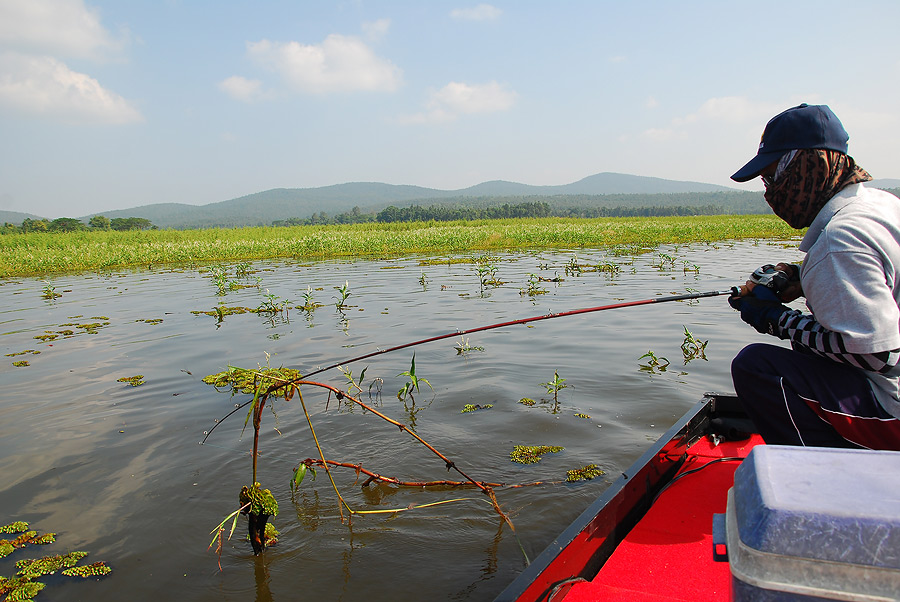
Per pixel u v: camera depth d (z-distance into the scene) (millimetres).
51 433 4586
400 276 13930
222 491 3635
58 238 33406
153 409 5047
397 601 2604
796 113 2246
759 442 3365
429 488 3574
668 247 21312
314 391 5359
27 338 8180
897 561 1013
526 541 3012
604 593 1986
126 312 10070
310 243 23625
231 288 12727
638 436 4160
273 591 2699
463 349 6621
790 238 26281
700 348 6398
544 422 4449
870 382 2182
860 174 2234
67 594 2717
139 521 3318
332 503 3455
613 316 8234
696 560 2195
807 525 1062
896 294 1998
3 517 3393
